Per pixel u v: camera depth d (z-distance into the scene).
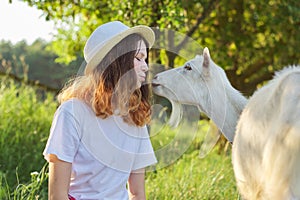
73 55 8.38
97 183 2.97
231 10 8.25
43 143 6.74
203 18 7.45
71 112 2.91
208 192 5.27
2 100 7.76
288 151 2.92
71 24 7.85
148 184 5.69
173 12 6.36
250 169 3.38
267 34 8.34
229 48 8.48
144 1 6.47
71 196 2.98
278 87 3.17
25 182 5.95
